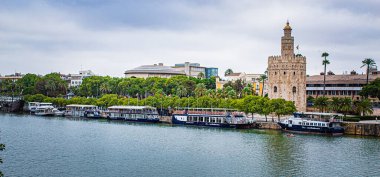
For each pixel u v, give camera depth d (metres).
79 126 196.12
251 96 196.25
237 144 139.12
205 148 131.88
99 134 165.88
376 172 100.94
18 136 157.50
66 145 137.62
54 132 171.12
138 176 97.75
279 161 112.56
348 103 187.25
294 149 129.00
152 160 114.31
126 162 111.88
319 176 97.56
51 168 104.88
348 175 98.38
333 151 125.31
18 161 112.12
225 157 118.00
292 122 170.75
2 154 120.81
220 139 150.75
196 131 175.75
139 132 172.62
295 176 97.75
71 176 97.50
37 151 126.25
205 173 100.31
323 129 162.00
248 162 111.69
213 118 194.88
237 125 186.50
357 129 161.00
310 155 119.94
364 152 123.62
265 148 131.00
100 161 113.00
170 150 128.88
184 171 102.38
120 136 160.00
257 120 193.50
